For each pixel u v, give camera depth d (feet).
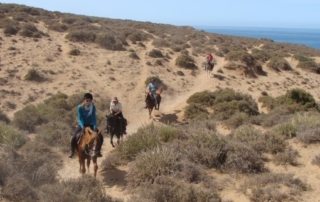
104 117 87.15
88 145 46.32
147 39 214.90
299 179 45.27
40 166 45.11
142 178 45.57
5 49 144.77
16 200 33.63
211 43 242.58
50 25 199.11
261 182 44.60
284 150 54.85
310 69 199.93
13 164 43.01
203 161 50.37
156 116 104.73
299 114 72.28
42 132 69.56
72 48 161.79
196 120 89.61
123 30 232.53
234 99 107.86
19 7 237.25
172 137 57.98
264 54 213.66
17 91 112.37
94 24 246.47
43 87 119.03
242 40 301.63
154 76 140.36
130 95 124.16
